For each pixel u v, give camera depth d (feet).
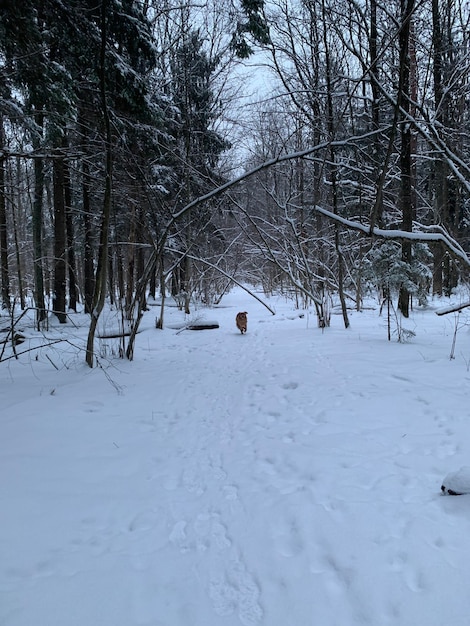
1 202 50.90
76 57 22.56
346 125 36.96
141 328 40.75
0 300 53.42
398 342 26.05
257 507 9.52
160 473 11.62
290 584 7.00
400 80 16.58
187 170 36.42
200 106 44.91
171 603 6.74
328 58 30.66
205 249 56.49
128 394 19.11
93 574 7.37
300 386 19.02
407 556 7.24
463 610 6.05
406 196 33.83
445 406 14.40
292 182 44.47
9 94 21.43
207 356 28.89
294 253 43.88
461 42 29.68
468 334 27.32
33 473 10.97
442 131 28.86
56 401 17.16
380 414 14.38
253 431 14.57
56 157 18.89
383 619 6.08
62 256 43.24
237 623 6.31
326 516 8.69
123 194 30.14
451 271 59.88
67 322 43.14
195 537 8.57
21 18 18.06
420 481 9.85
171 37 40.34
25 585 7.01
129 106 25.23
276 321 45.68
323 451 11.98
